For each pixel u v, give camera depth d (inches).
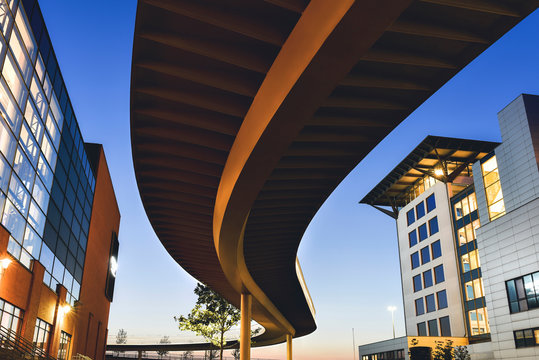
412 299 2456.9
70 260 1278.3
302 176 677.3
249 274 1202.0
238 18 419.5
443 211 2233.0
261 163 533.3
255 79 498.0
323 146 614.9
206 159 639.8
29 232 917.8
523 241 1401.3
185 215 865.5
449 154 2204.7
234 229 745.0
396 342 2086.6
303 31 391.2
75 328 1337.4
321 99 421.7
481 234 1605.6
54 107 1049.5
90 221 1508.4
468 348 1673.2
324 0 358.0
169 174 706.8
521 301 1381.6
